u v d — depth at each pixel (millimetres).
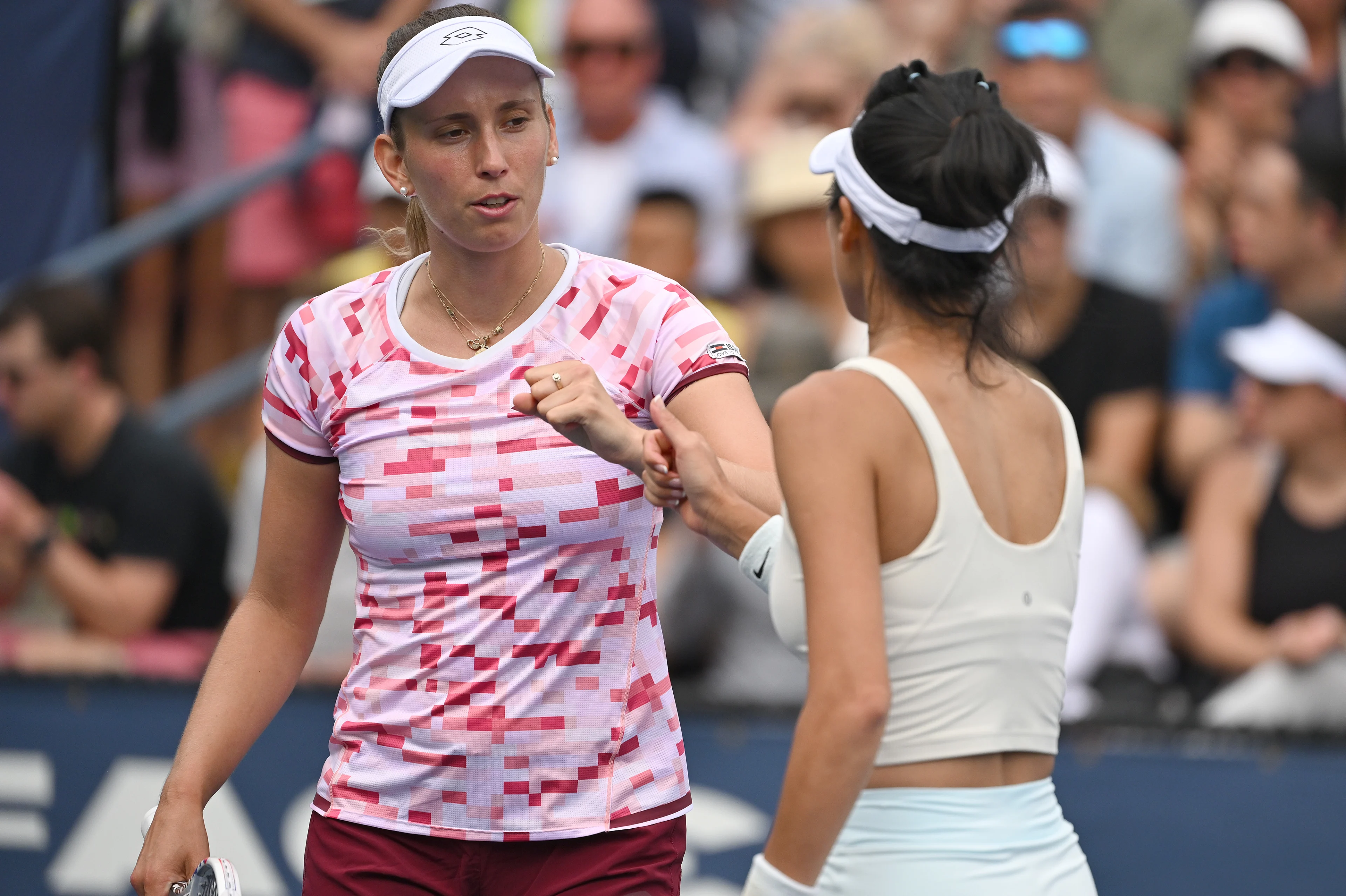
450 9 8203
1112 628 15258
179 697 14820
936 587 6797
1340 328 15102
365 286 8523
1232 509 15234
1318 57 19250
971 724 6844
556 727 8078
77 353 16375
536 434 8047
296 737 14438
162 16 20016
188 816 8336
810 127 19203
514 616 8055
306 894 8578
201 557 16797
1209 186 18812
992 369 7199
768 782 13875
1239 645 14883
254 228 20219
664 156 19078
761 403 15953
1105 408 16500
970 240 6902
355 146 20344
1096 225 17484
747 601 14930
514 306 8289
